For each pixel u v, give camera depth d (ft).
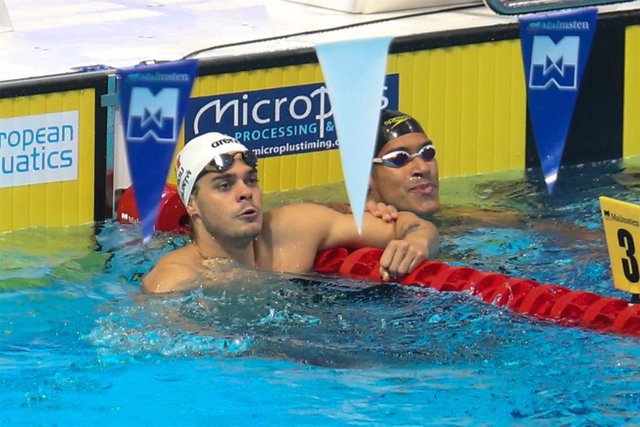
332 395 41.32
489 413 40.09
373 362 43.39
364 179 42.29
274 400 41.06
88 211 57.16
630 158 68.95
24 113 55.06
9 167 55.16
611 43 67.51
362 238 52.03
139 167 47.80
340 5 69.10
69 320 46.37
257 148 60.59
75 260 52.08
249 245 50.26
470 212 58.03
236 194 48.91
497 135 65.98
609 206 44.60
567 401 40.65
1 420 39.78
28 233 55.42
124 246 53.72
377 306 47.26
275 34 64.18
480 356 43.65
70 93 55.83
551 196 61.16
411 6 68.95
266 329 45.57
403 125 55.16
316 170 62.39
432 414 40.11
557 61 53.36
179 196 53.57
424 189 55.06
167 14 69.36
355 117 42.11
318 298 47.78
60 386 41.93
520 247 53.26
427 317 46.34
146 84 47.57
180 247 52.95
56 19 67.87
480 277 48.67
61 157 56.24
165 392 41.57
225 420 39.88
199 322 45.93
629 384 41.55
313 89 61.36
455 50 64.18
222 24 66.69
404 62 63.10
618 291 48.44
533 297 46.88
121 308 47.14
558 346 44.06
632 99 68.85
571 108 53.52
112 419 39.93
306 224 51.39
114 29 65.57
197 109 58.70
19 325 46.06
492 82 65.36
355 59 41.91
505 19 66.59
